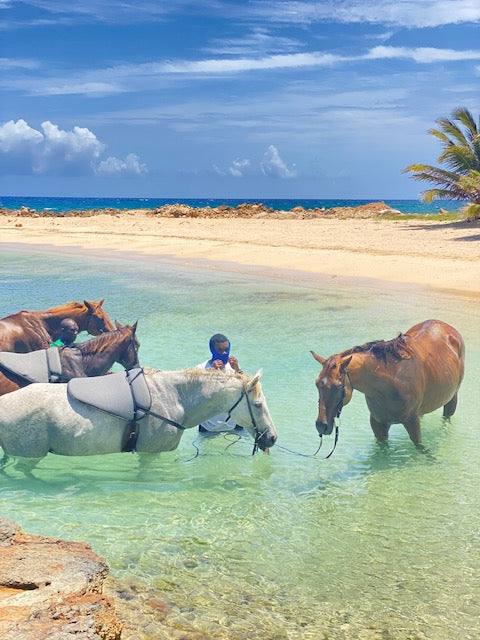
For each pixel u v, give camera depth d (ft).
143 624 15.83
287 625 16.03
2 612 13.23
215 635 15.56
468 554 19.34
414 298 59.93
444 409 30.73
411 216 159.33
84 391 24.67
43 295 64.08
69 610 13.38
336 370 24.13
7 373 26.68
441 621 16.30
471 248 91.50
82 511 21.71
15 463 25.11
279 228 134.82
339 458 26.58
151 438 25.04
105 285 70.74
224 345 28.99
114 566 18.43
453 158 126.72
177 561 18.79
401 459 26.40
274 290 66.59
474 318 50.83
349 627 16.03
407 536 20.38
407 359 25.58
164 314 54.44
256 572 18.31
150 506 22.22
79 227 146.51
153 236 122.01
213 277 75.87
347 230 126.72
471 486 23.89
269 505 22.47
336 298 61.46
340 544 19.88
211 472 25.17
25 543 16.80
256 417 25.13
